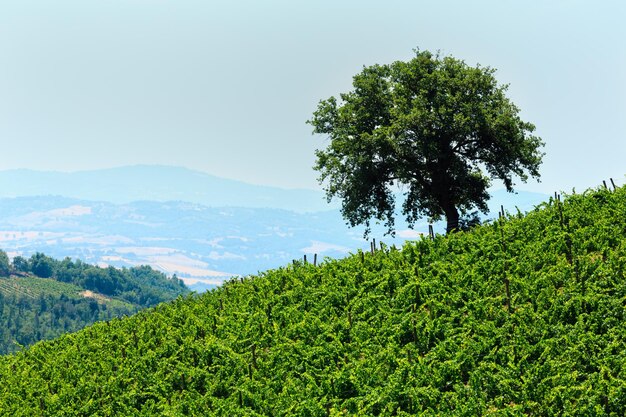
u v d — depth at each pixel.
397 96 68.88
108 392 34.09
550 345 25.67
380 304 33.81
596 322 26.77
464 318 30.02
